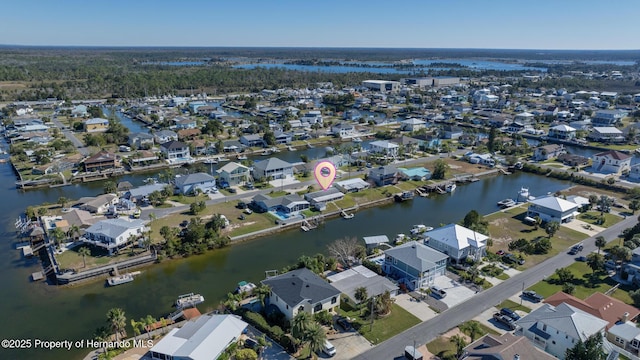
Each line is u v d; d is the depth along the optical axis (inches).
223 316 2159.2
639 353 2025.1
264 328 2177.7
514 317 2273.6
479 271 2802.7
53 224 3316.9
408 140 6092.5
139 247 3053.6
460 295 2551.7
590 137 6860.2
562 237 3376.0
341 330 2222.0
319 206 3868.1
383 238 3240.7
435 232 3097.9
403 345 2105.1
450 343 2112.5
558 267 2898.6
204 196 4092.0
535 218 3651.6
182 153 5502.0
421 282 2613.2
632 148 6353.3
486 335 2009.1
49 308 2444.6
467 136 6653.5
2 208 3875.5
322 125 7603.4
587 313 2142.0
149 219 3513.8
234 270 2886.3
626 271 2731.3
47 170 4753.9
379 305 2327.8
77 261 2854.3
